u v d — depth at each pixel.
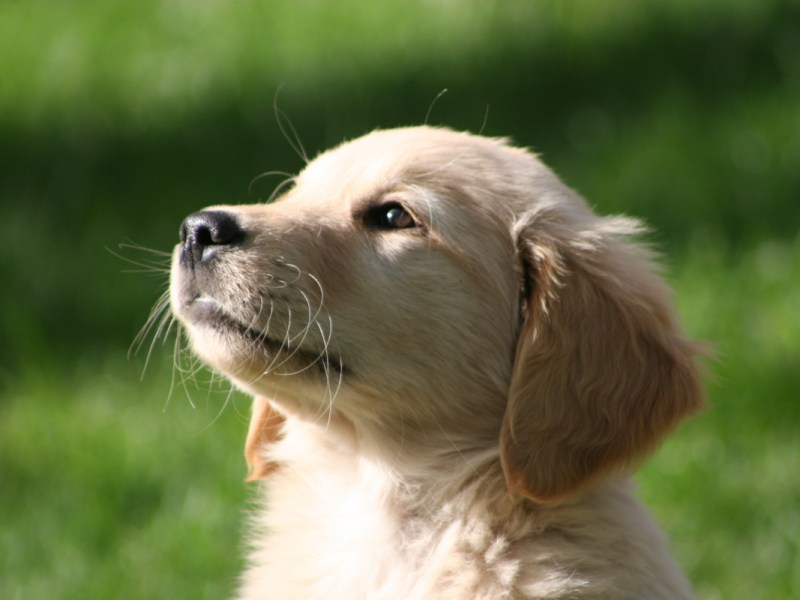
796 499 8.46
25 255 12.12
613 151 12.61
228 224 5.91
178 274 5.98
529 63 14.27
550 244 6.04
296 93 14.24
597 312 5.93
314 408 6.04
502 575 5.79
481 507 5.92
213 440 9.26
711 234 11.21
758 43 14.08
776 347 9.68
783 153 12.15
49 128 14.35
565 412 5.80
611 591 5.72
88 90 14.95
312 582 6.24
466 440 6.04
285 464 6.61
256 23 15.94
